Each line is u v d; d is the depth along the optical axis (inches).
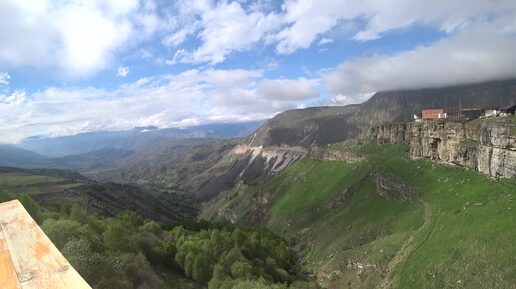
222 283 4037.9
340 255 7249.0
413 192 7824.8
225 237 6466.5
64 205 5418.3
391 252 6067.9
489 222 4751.5
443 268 4443.9
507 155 5816.9
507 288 3454.7
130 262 2962.6
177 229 7185.0
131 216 6939.0
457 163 7657.5
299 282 5851.4
